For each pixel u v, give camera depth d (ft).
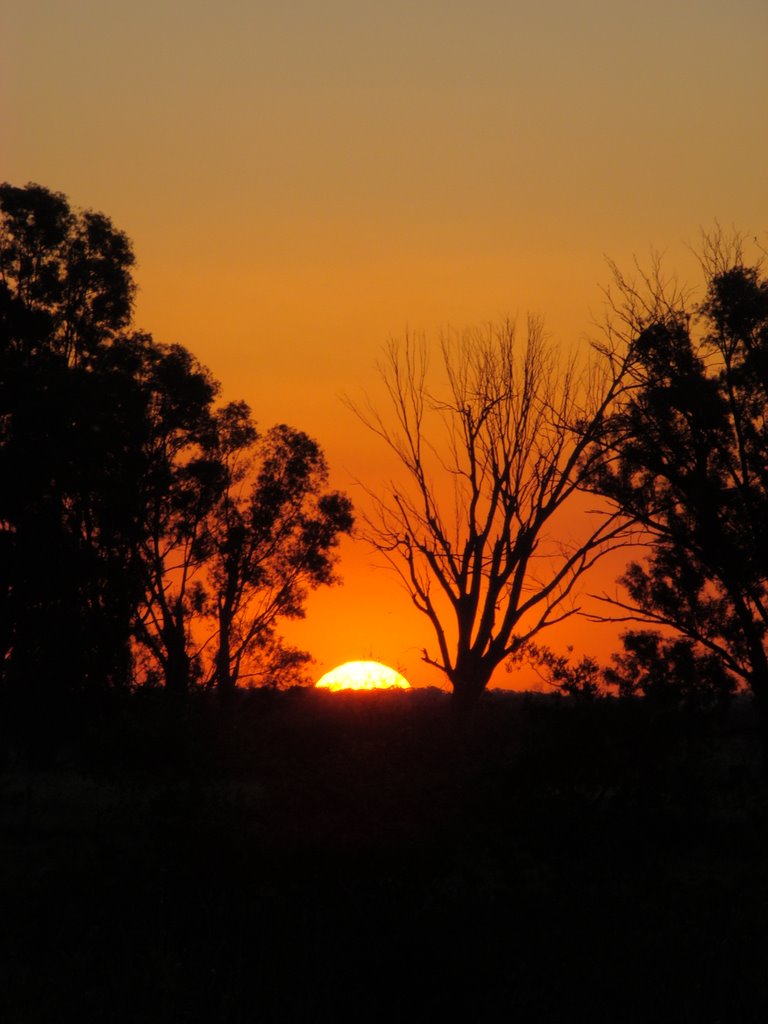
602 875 108.58
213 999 74.59
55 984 78.79
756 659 269.85
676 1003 73.77
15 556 272.51
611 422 290.97
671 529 286.87
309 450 433.07
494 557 286.25
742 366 286.66
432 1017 73.41
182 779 132.57
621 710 127.75
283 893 94.63
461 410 293.84
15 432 301.22
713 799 140.05
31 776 238.89
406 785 109.40
